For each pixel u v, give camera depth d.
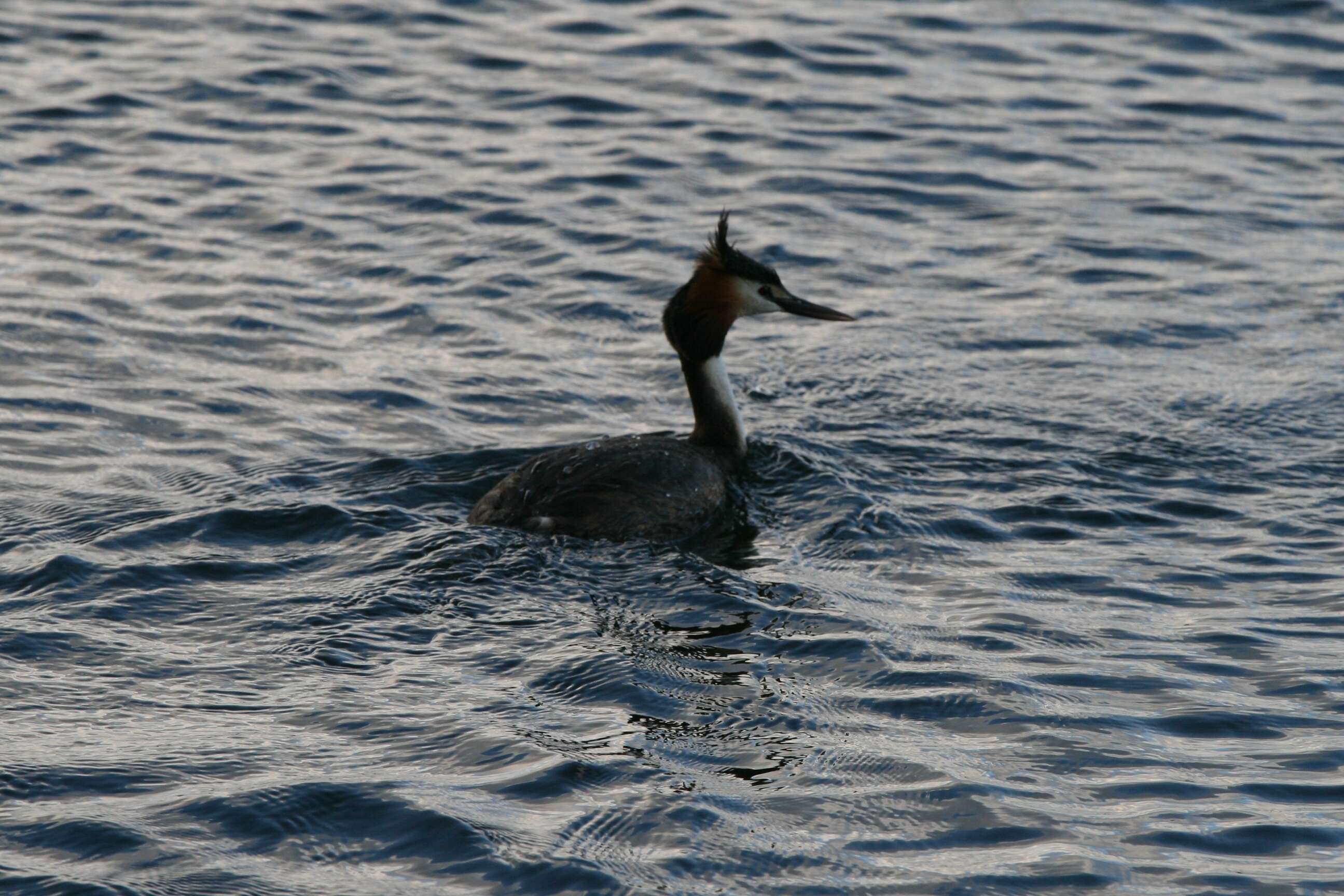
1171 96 24.75
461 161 21.64
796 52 25.81
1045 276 19.25
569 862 8.43
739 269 14.56
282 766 9.25
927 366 17.00
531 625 11.23
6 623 10.82
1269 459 14.94
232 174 20.81
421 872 8.35
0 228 18.92
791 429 15.40
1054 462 14.77
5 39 24.61
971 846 8.71
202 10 26.27
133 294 17.58
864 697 10.39
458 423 15.27
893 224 20.58
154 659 10.49
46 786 8.91
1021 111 24.08
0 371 15.56
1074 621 11.66
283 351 16.56
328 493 13.42
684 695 10.32
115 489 13.27
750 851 8.61
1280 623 11.68
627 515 12.80
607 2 27.58
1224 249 20.05
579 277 18.70
